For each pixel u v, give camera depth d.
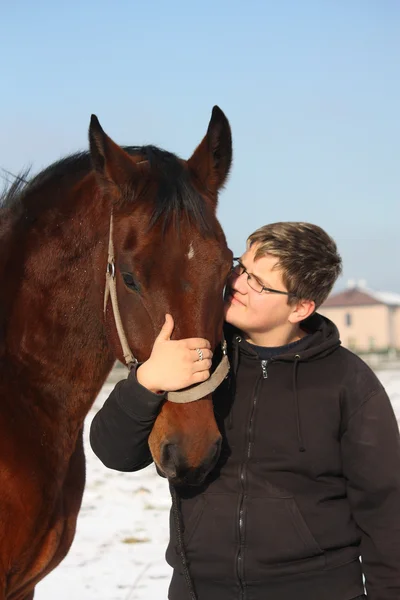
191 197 2.29
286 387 2.39
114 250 2.36
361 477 2.28
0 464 2.40
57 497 2.57
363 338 68.38
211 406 2.30
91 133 2.37
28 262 2.63
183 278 2.21
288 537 2.28
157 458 2.28
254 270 2.39
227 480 2.38
